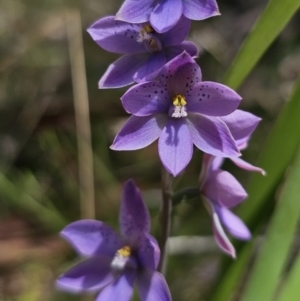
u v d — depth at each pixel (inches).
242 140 13.4
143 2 12.6
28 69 21.4
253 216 15.0
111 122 20.8
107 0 22.2
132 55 13.1
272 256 14.4
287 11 13.9
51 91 21.4
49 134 20.8
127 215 13.8
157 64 12.9
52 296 17.8
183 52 12.6
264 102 20.7
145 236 13.6
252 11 21.5
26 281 18.3
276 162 14.7
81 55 18.4
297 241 16.9
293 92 14.5
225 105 12.9
